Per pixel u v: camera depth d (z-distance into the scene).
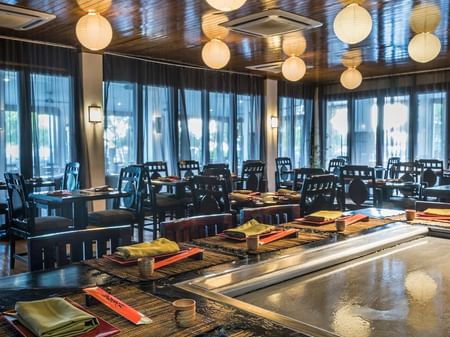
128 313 1.12
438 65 7.91
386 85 8.99
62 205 4.63
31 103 5.96
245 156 8.66
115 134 6.78
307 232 2.05
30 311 1.07
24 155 5.91
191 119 7.74
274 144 9.13
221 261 1.60
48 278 1.41
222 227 2.24
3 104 5.74
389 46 6.33
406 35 5.72
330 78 9.25
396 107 8.86
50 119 6.14
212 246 1.80
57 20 4.95
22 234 4.13
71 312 1.07
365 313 1.33
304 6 4.52
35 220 4.22
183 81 7.58
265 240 1.88
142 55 6.98
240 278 1.42
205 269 1.51
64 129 6.27
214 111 8.09
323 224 2.22
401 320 1.29
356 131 9.48
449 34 5.70
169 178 6.10
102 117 6.59
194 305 1.08
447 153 8.21
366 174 5.05
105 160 6.67
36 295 1.26
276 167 8.22
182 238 2.08
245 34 5.33
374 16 4.88
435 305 1.39
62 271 1.48
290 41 5.99
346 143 9.66
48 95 6.11
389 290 1.50
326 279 1.59
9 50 5.76
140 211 4.87
